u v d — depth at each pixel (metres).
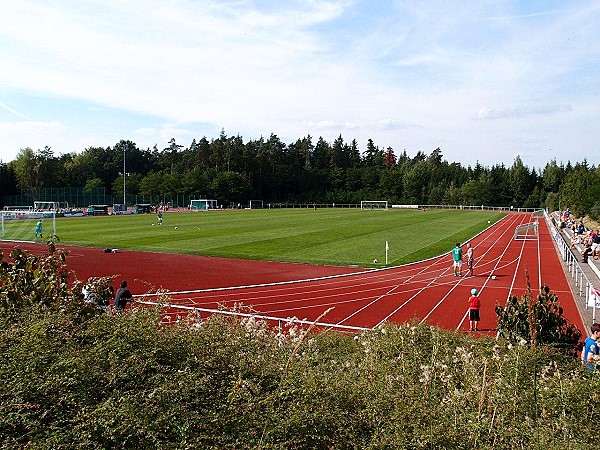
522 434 6.07
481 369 8.20
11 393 5.24
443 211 99.00
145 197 110.56
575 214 67.25
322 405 5.68
